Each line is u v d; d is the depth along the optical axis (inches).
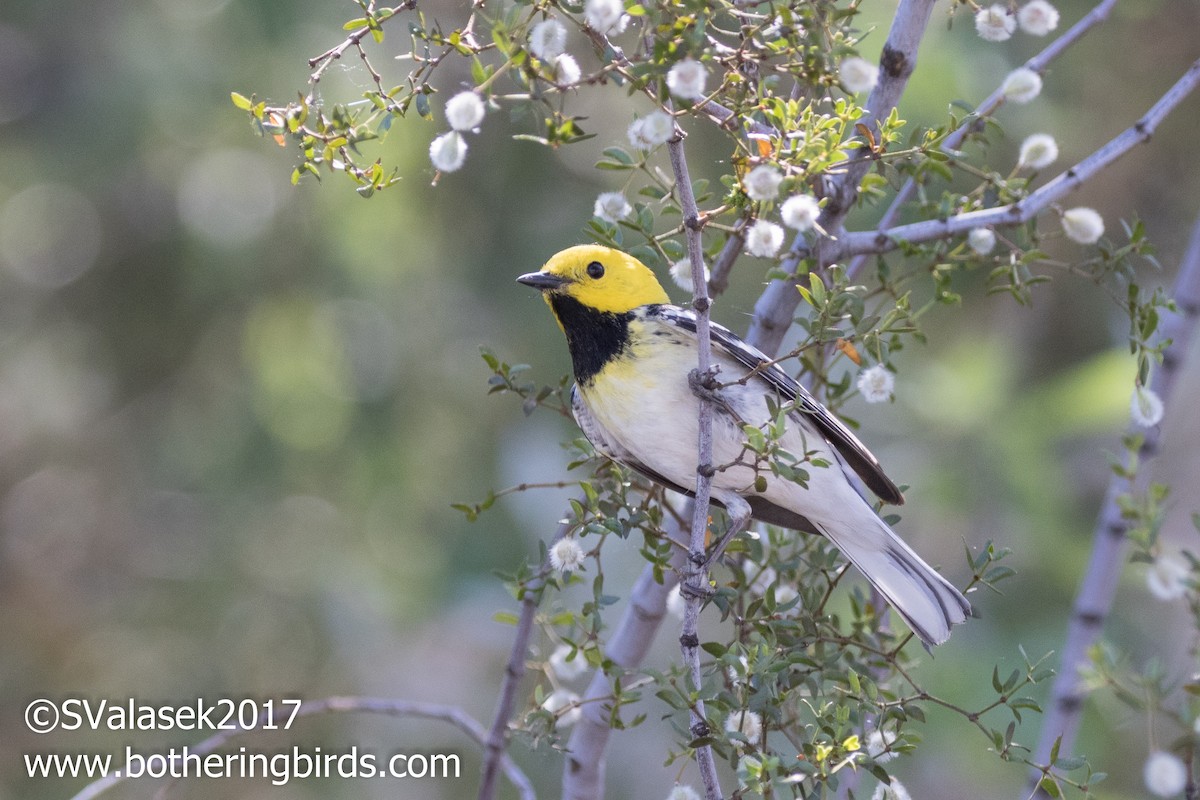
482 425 545.3
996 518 472.1
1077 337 532.4
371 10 216.2
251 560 559.5
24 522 596.4
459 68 483.2
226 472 563.2
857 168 254.7
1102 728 404.2
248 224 541.6
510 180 519.5
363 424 544.7
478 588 532.4
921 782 494.9
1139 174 498.6
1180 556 211.0
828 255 265.1
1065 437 505.4
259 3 513.3
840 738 213.5
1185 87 251.8
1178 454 553.0
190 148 541.0
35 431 600.4
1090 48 472.4
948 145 268.1
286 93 507.8
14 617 564.1
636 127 223.5
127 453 588.7
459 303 536.1
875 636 260.5
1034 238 260.8
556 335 525.3
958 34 436.8
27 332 594.9
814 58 206.7
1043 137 246.8
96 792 273.6
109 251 573.9
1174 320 293.3
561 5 208.2
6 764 503.2
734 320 466.0
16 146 583.5
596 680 287.9
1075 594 458.9
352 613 550.9
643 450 276.2
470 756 561.0
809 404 260.5
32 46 595.8
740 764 203.6
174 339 573.9
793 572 260.2
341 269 539.5
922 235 261.6
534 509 542.3
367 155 500.1
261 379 564.1
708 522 245.6
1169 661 450.0
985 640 454.0
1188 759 191.0
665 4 202.2
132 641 564.7
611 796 540.1
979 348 503.8
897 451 491.5
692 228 219.6
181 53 523.8
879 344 224.1
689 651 218.5
